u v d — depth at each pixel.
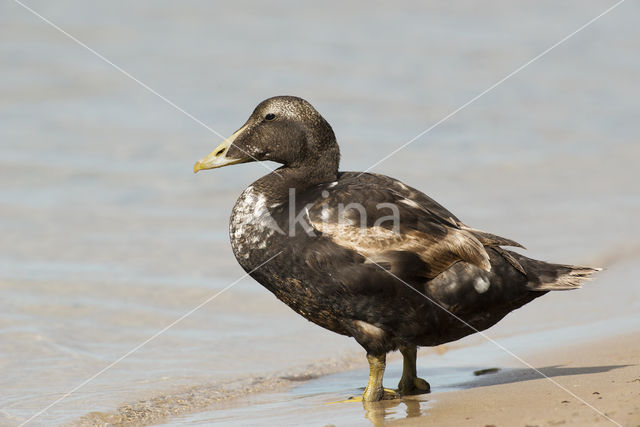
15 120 20.45
